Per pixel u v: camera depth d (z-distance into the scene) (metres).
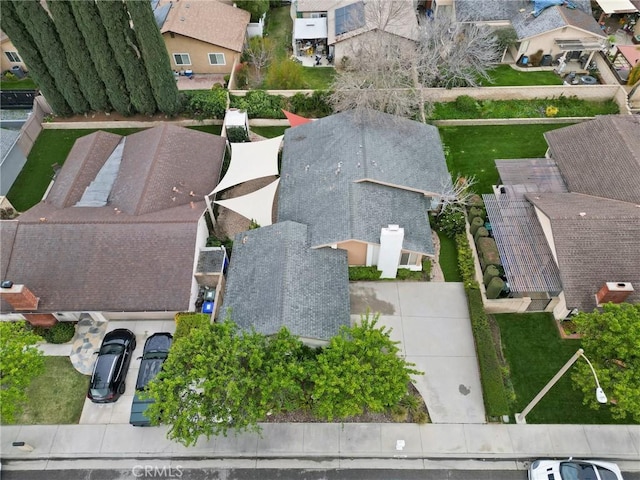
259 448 26.75
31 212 34.34
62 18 38.56
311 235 31.92
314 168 36.16
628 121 36.75
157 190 35.12
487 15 51.41
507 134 43.97
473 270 33.09
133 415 27.09
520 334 30.78
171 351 25.09
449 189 34.66
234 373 23.33
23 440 27.28
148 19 38.25
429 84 47.16
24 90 47.81
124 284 30.42
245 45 55.25
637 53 48.06
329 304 29.11
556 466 24.81
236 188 40.06
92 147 39.19
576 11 50.44
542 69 50.91
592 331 25.86
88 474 26.41
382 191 33.72
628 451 26.34
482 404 28.05
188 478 26.17
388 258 31.44
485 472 26.09
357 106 39.78
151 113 45.69
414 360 29.67
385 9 50.69
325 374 23.41
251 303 29.06
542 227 32.38
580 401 28.02
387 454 26.55
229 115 42.66
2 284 28.02
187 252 31.28
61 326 30.97
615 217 30.16
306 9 56.44
